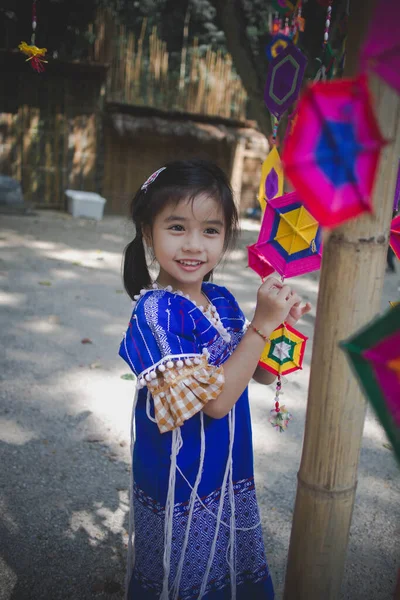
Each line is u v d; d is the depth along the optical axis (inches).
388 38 21.5
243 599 54.7
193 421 47.7
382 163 34.7
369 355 24.5
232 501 50.6
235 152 372.5
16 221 307.3
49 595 62.6
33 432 93.6
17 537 70.6
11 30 296.7
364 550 73.4
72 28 331.6
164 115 366.9
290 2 62.4
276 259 44.7
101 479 83.3
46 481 81.7
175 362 42.9
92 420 98.9
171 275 47.3
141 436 49.8
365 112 22.4
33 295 168.6
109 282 192.4
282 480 86.7
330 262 38.2
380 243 37.0
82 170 364.5
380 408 24.5
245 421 51.8
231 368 43.7
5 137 347.9
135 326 45.8
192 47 445.7
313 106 22.6
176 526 48.3
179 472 47.7
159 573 50.6
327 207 22.6
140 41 363.3
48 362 121.0
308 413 43.3
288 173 22.6
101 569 66.7
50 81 344.5
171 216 44.4
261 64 187.3
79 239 272.5
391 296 190.9
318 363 40.8
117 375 117.3
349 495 44.4
